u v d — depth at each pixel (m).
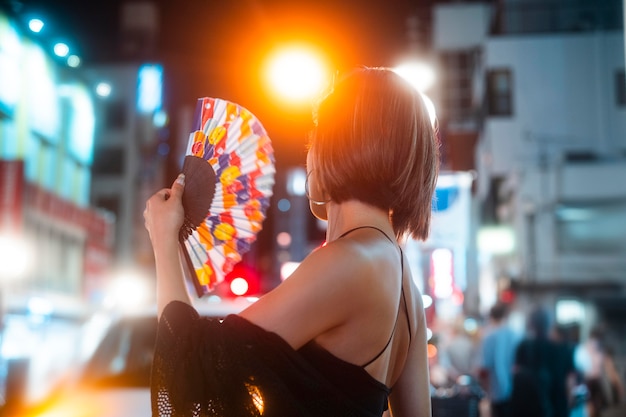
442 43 46.66
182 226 1.77
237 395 1.49
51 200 32.22
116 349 5.09
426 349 1.97
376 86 1.79
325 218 1.89
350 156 1.74
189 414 1.51
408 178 1.76
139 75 52.25
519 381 8.71
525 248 32.72
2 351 18.00
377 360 1.64
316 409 1.52
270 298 1.55
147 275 51.94
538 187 33.00
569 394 8.83
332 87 1.88
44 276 31.14
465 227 17.75
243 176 1.78
